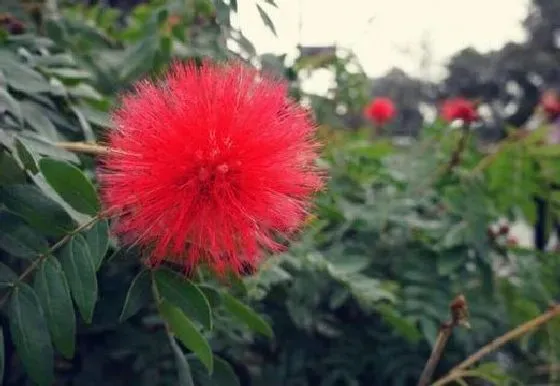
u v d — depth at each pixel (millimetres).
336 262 344
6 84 226
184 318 192
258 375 337
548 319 283
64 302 181
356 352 373
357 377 385
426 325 345
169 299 189
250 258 176
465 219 358
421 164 420
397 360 369
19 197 189
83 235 185
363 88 438
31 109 228
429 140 431
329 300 371
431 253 371
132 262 247
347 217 386
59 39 306
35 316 182
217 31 311
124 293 261
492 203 398
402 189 422
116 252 185
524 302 394
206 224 169
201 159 168
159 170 167
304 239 324
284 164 178
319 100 410
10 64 235
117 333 284
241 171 171
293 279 320
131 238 178
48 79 253
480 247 355
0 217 192
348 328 379
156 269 189
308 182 186
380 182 429
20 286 187
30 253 188
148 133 171
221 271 177
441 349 258
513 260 414
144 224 171
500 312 406
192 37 320
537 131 388
